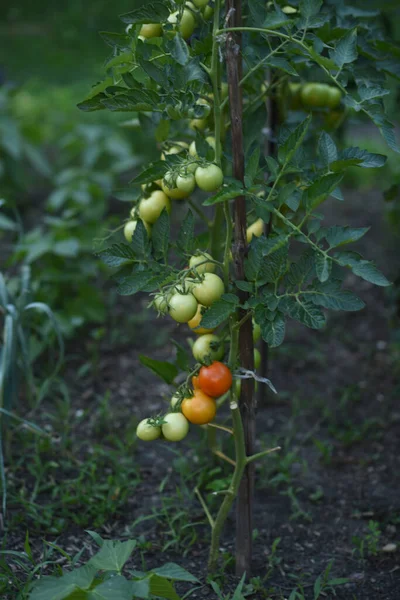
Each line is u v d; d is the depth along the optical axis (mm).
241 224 1844
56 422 2479
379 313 3189
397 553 2123
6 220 3225
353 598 1990
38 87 5504
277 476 2309
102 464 2361
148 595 1763
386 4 2369
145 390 2689
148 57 1821
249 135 2002
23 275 2471
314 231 1761
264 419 2588
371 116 1817
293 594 1938
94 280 3324
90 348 2840
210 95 1976
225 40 1775
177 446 2467
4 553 1997
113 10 8172
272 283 1808
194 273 1799
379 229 3908
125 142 4223
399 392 2689
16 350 2297
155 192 1926
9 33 7520
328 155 1775
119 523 2191
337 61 1808
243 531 2002
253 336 1955
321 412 2623
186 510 2221
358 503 2287
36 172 4621
